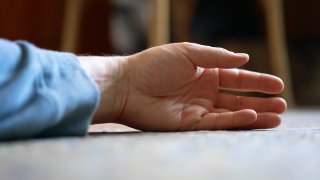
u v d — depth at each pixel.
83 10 1.64
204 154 0.36
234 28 1.90
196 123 0.59
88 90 0.48
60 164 0.33
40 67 0.46
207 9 1.84
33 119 0.44
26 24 1.78
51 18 1.80
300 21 2.14
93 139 0.45
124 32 2.00
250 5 1.81
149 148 0.39
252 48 1.98
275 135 0.50
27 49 0.46
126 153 0.37
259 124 0.61
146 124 0.58
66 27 1.56
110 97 0.56
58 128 0.47
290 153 0.37
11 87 0.43
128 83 0.57
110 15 1.97
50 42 1.81
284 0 2.11
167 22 1.35
